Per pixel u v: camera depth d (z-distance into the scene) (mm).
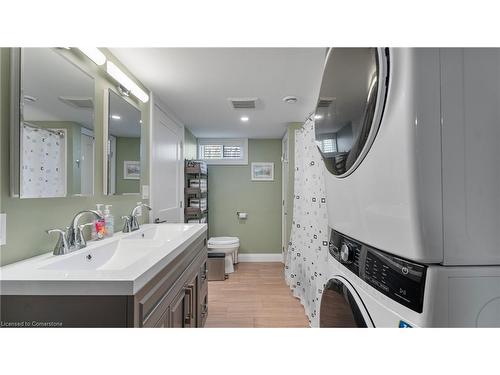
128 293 817
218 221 4527
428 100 524
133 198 2086
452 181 530
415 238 526
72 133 1373
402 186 545
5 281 815
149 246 1528
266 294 3053
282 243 4465
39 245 1152
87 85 1513
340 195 881
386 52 583
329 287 967
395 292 590
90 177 1533
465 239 531
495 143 543
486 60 548
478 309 528
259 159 4543
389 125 578
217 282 3449
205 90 2416
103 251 1381
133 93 1974
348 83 774
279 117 3273
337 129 866
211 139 4535
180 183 3400
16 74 1030
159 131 2641
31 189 1098
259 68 1993
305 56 1824
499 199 543
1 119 990
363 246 734
